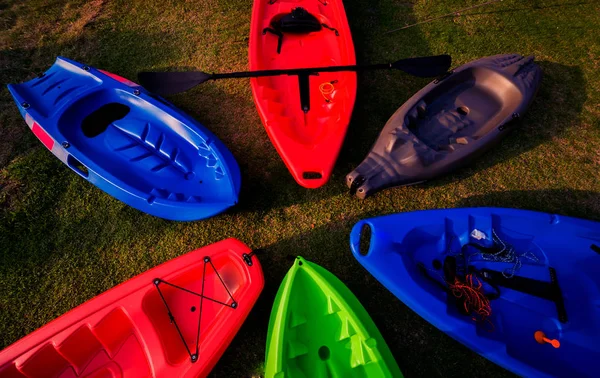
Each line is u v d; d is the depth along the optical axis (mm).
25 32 4082
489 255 2561
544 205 2961
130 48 3924
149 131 3057
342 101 3023
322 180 2639
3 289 2770
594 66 3578
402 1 4059
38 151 3318
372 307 2635
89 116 3336
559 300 2412
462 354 2479
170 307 2512
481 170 3102
